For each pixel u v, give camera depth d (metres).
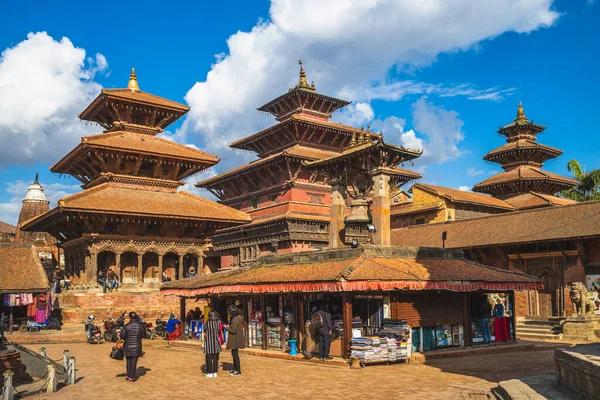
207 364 19.97
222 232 66.50
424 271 23.80
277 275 25.62
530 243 40.97
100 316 41.28
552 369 20.66
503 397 14.77
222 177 69.38
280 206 59.97
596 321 36.06
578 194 75.69
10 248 36.94
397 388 17.03
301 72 66.94
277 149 66.50
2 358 18.95
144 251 47.06
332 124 64.81
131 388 18.23
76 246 48.94
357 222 26.91
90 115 55.62
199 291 29.55
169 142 53.50
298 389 17.20
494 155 71.31
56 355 28.28
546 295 42.31
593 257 39.16
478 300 27.95
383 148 25.84
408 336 22.92
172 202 49.19
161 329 38.16
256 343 28.12
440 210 59.34
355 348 21.81
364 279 21.27
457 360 23.31
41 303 37.34
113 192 47.66
